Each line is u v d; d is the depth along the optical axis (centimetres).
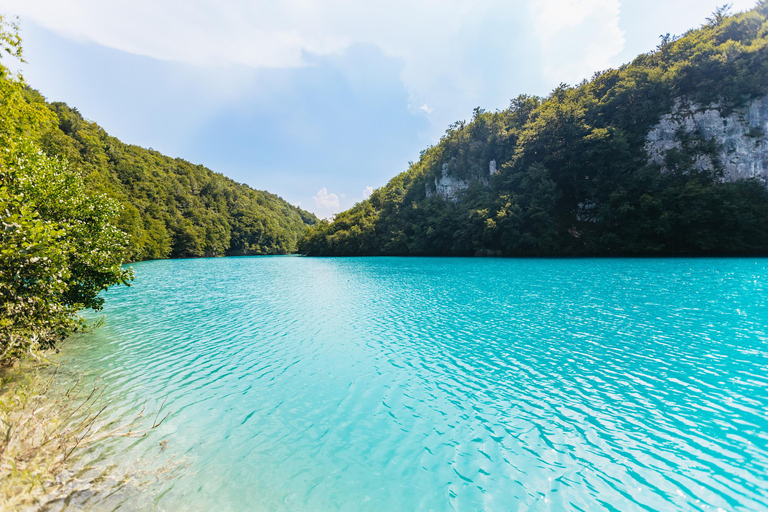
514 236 4588
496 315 1312
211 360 884
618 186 4203
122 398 654
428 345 990
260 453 490
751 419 557
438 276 2733
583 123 4481
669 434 525
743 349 869
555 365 815
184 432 541
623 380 720
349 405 643
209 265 5294
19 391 587
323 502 394
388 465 466
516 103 6344
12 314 571
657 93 4412
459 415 601
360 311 1471
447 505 390
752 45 4088
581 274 2475
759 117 3947
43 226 544
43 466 382
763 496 392
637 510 376
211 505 380
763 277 1994
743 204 3512
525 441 518
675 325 1091
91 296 918
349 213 9106
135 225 5972
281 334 1127
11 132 732
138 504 372
